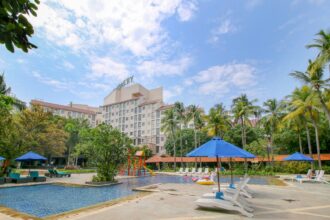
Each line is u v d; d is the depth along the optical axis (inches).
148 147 2283.5
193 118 1843.0
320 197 466.0
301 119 1250.0
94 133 797.9
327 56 805.9
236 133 1863.9
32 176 766.5
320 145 1483.8
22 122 980.6
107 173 756.6
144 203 386.0
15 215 310.8
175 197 453.4
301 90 1199.6
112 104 3198.8
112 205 376.5
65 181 791.1
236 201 334.0
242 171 1267.2
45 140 1432.1
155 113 2726.4
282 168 1366.9
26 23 85.6
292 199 440.8
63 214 312.2
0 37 82.0
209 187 648.4
